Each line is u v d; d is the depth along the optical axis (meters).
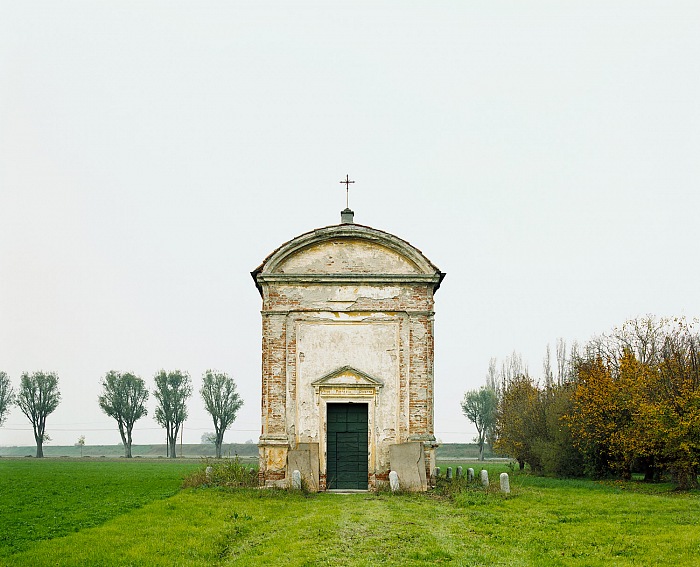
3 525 21.22
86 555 16.34
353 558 15.94
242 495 27.03
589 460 40.97
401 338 31.23
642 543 17.80
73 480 41.56
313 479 29.56
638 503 26.27
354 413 31.17
